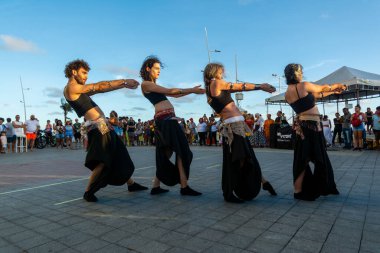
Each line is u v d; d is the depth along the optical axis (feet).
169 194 13.37
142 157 31.42
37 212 11.10
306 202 11.27
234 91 11.37
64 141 60.90
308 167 11.69
